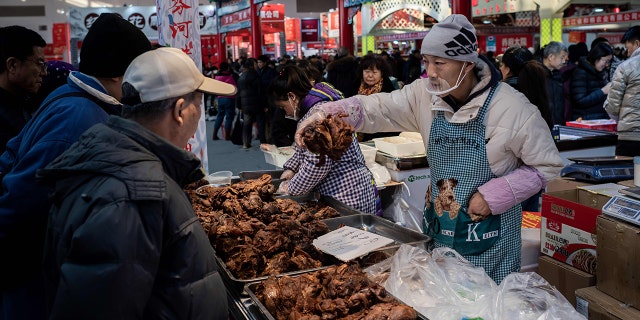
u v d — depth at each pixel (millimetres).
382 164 3855
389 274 1836
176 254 1230
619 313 1996
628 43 4777
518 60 3865
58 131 1698
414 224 3711
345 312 1487
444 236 2176
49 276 1268
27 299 1857
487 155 2053
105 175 1174
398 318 1406
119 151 1203
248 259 1848
